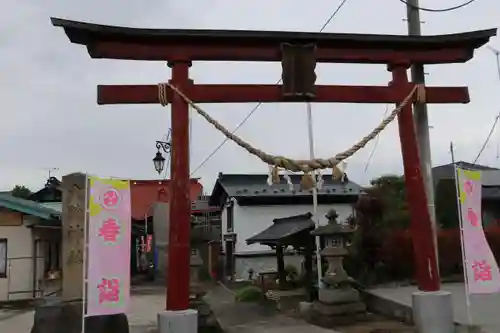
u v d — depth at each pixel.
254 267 32.72
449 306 10.91
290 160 10.84
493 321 11.45
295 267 29.17
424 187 11.66
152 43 11.03
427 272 11.30
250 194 33.16
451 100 12.09
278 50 11.50
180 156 10.76
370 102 11.80
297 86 11.30
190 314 10.08
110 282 9.55
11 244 21.89
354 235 20.17
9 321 16.14
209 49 11.25
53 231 25.03
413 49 12.08
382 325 13.60
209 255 31.91
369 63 12.14
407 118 11.81
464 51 12.18
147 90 10.91
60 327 10.27
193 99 11.04
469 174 11.36
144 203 40.72
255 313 17.69
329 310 14.62
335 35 11.52
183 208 10.59
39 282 22.69
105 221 9.65
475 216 11.26
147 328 14.52
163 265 25.27
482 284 11.03
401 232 19.86
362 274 19.58
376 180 22.53
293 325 14.70
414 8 13.09
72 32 10.53
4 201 21.97
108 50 10.84
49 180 34.53
